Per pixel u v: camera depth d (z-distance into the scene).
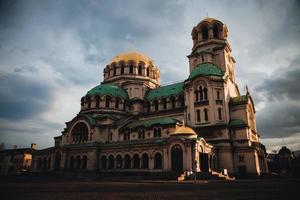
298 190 21.75
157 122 61.53
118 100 76.19
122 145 59.59
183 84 69.56
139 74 86.06
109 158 61.59
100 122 70.38
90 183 34.38
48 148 75.06
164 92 76.88
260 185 29.05
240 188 24.44
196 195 18.31
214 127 59.09
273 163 94.00
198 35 75.56
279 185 28.89
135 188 24.95
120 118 72.56
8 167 99.50
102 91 76.06
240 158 56.47
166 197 17.19
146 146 55.03
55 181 39.97
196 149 47.81
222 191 21.33
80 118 71.44
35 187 26.44
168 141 50.91
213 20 75.12
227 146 56.78
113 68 87.88
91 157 62.81
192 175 44.03
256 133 67.62
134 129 64.62
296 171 84.25
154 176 47.00
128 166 57.62
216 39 73.19
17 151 102.06
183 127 52.28
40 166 73.88
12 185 29.39
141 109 78.06
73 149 67.44
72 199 16.12
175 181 39.06
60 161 68.38
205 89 63.00
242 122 59.50
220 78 63.41
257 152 57.97
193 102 63.72
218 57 70.75
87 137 68.62
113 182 36.84
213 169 54.41
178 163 48.91
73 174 58.03
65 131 73.94
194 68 73.00
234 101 63.75
